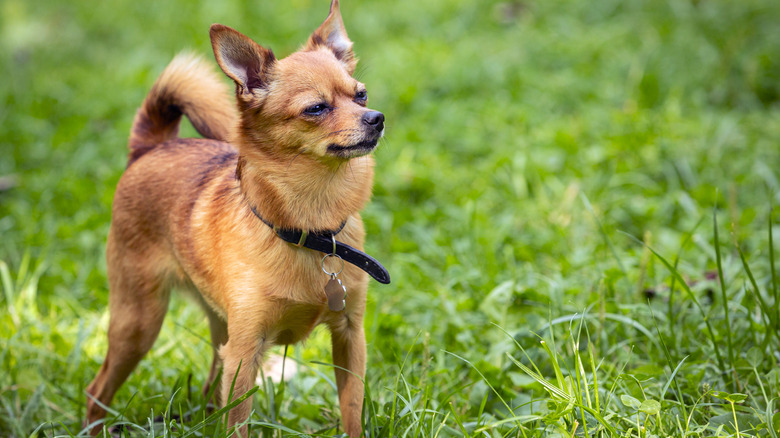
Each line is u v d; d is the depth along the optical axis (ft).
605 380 12.09
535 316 14.73
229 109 14.15
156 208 13.00
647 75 26.73
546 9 33.65
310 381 13.65
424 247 19.35
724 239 18.25
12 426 13.19
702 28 30.12
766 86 26.73
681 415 11.11
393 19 34.30
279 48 31.76
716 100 26.55
